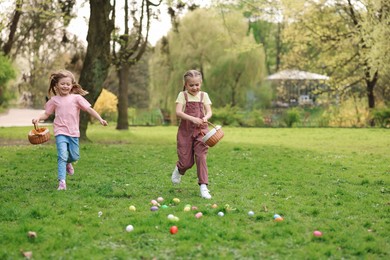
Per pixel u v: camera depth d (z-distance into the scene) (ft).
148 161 42.57
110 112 143.33
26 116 151.43
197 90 26.86
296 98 169.99
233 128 117.70
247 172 36.24
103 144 61.21
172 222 19.57
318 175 35.22
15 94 141.69
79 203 23.50
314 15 117.70
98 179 31.78
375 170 38.34
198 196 26.32
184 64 141.49
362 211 22.88
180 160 26.96
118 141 68.49
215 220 20.42
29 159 42.32
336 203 24.68
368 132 93.97
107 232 18.47
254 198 25.84
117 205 23.34
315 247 17.01
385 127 114.52
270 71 252.83
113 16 64.08
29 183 29.96
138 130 105.70
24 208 22.26
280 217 20.85
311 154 50.49
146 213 21.66
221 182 31.14
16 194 25.70
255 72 145.38
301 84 160.76
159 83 144.97
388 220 21.02
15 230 18.38
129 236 17.99
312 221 20.79
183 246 16.78
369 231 19.44
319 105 150.51
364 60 109.81
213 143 25.67
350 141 71.61
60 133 28.32
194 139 26.73
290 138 79.82
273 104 176.04
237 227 19.43
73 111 28.81
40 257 15.75
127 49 72.08
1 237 17.63
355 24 114.52
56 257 15.74
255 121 128.67
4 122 131.54
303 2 115.14
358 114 121.80
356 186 30.50
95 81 62.75
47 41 104.42
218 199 25.34
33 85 147.64
